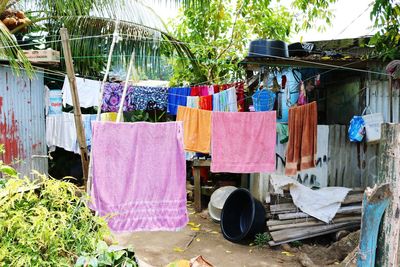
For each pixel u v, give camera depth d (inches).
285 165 213.5
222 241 209.3
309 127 196.2
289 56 207.0
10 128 210.1
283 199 215.8
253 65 209.5
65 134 234.1
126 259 83.5
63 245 79.0
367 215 68.4
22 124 216.2
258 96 203.3
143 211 139.1
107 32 229.5
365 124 200.2
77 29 232.4
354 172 227.0
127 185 137.4
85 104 235.0
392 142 66.3
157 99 259.4
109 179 135.1
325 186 225.8
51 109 233.6
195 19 324.2
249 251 195.6
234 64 312.2
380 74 209.3
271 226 206.1
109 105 243.0
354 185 227.3
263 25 327.0
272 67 208.1
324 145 224.2
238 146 180.1
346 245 185.6
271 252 194.5
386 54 197.2
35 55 204.7
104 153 134.3
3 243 76.0
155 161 139.9
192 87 249.0
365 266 69.0
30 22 198.5
